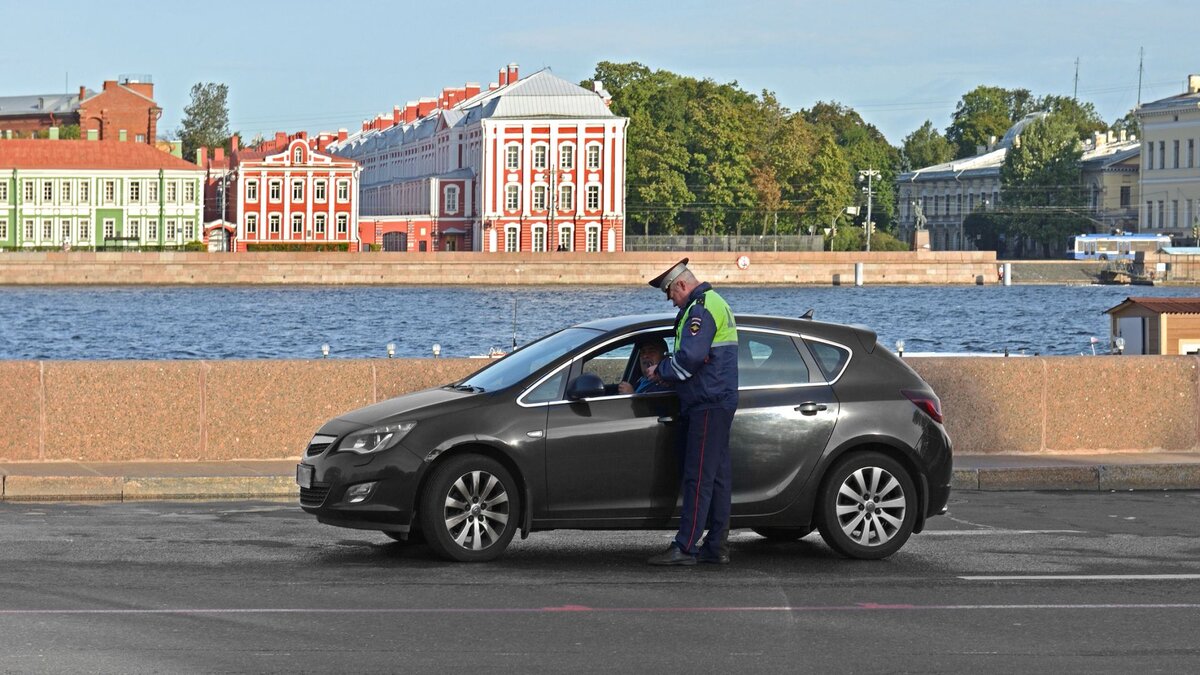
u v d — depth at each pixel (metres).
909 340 102.88
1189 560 15.98
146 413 22.92
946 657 11.45
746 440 15.84
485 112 183.38
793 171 191.38
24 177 181.75
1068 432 24.83
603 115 181.12
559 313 130.00
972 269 192.75
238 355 93.94
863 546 16.00
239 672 10.79
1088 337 107.12
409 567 15.23
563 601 13.56
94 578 14.42
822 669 11.05
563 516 15.59
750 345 16.17
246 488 21.30
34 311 128.75
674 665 11.12
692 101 191.38
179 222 184.62
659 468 15.70
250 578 14.52
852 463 16.00
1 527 17.72
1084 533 17.94
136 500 20.84
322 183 184.88
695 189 189.75
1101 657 11.48
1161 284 196.25
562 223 181.62
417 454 15.34
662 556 15.48
